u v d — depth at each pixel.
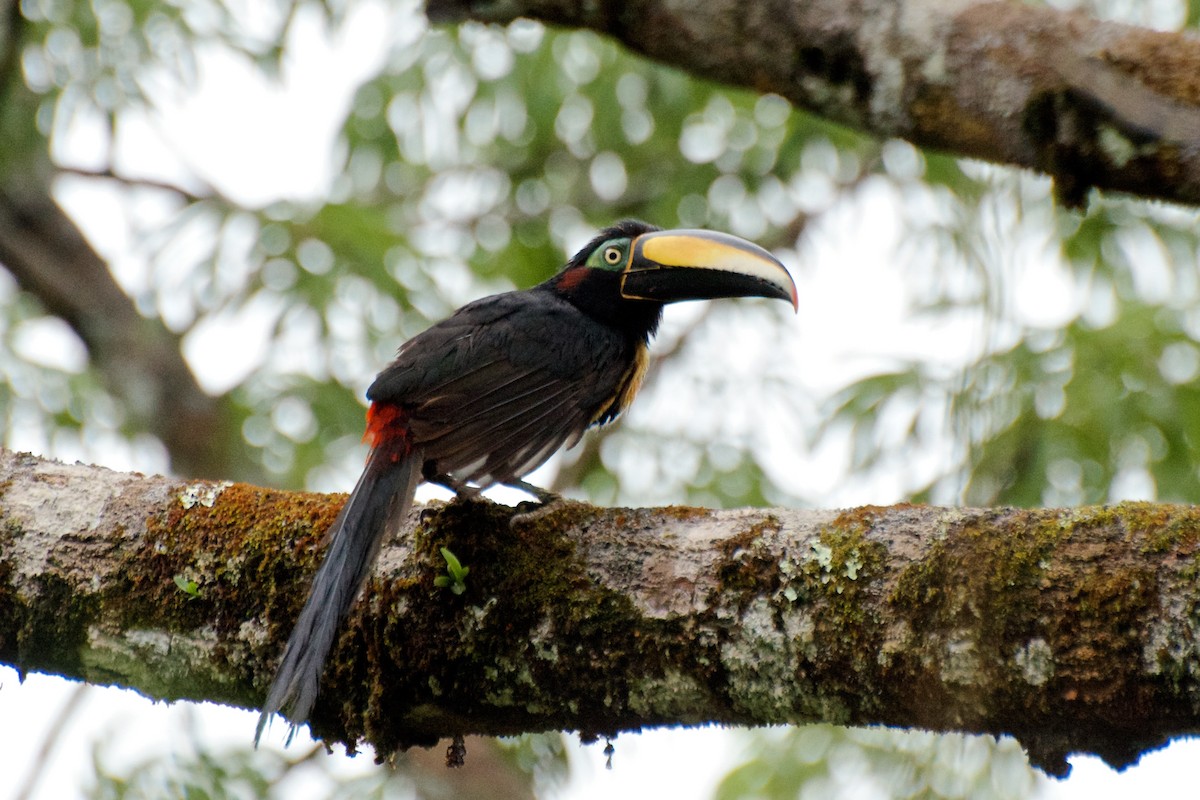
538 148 15.59
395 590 6.47
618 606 6.12
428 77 14.38
